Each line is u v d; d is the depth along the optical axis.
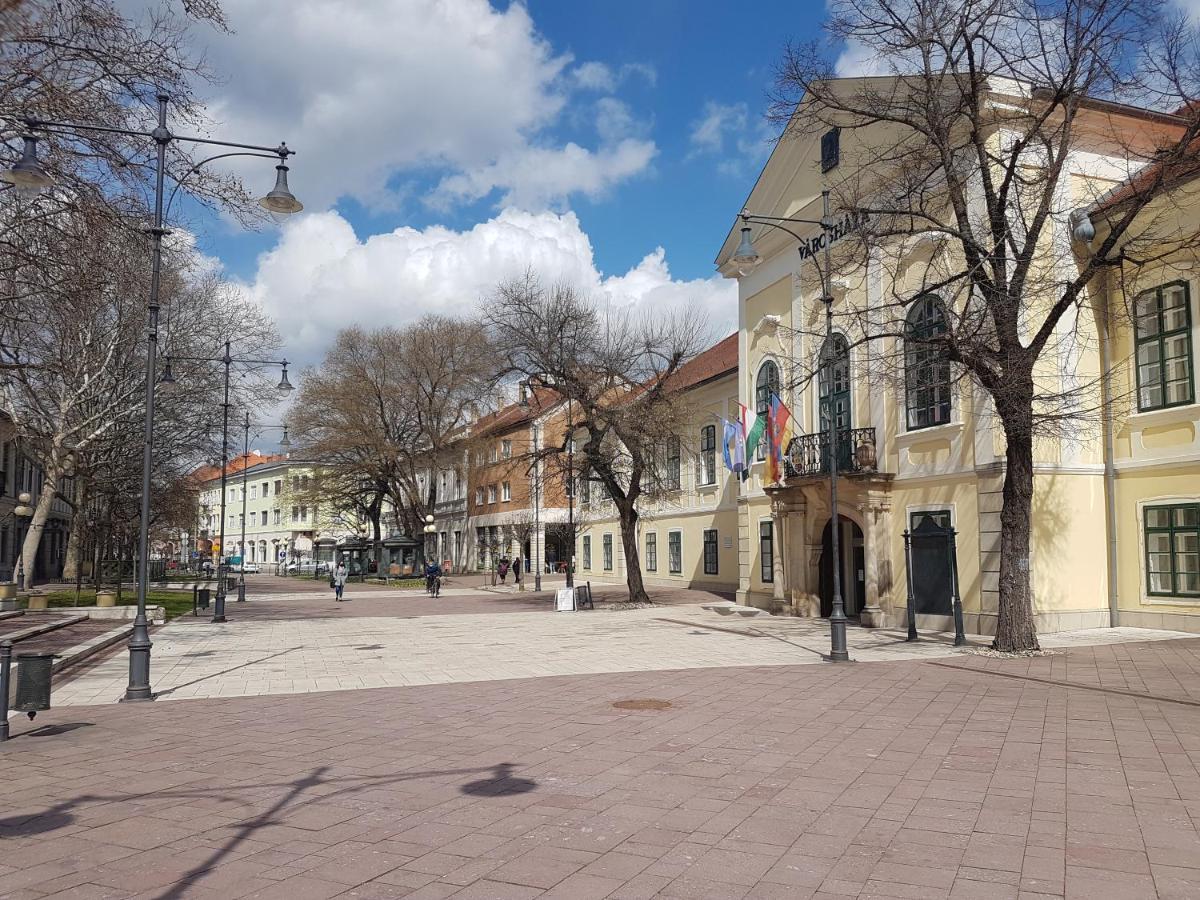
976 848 5.53
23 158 11.55
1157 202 17.19
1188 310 17.11
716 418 36.25
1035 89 15.30
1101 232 18.48
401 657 16.77
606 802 6.62
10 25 4.87
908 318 20.61
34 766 8.01
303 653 17.67
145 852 5.59
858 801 6.60
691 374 39.81
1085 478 18.31
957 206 15.37
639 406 29.52
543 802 6.64
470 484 59.19
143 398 32.66
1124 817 6.12
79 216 14.23
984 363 14.88
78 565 35.56
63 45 13.12
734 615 25.55
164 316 32.19
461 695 11.99
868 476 20.75
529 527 47.97
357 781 7.33
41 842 5.80
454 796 6.84
